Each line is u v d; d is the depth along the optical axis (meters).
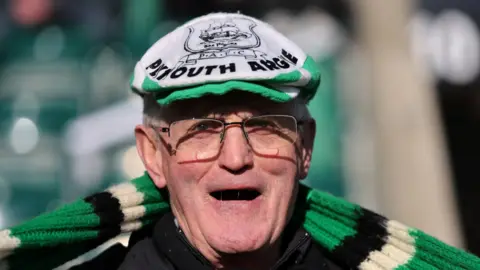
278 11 11.96
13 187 9.95
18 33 11.20
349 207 4.43
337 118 11.15
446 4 12.27
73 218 4.02
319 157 11.09
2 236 3.76
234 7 11.87
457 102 13.38
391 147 9.36
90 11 11.31
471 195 13.98
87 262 4.41
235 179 3.84
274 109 3.93
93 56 10.81
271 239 3.95
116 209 4.20
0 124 10.25
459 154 14.66
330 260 4.62
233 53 3.83
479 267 4.09
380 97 9.53
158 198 4.36
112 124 9.80
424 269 4.25
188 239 4.02
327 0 11.90
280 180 3.96
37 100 10.51
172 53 3.97
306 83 3.93
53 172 9.90
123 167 9.67
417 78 9.61
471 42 12.27
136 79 4.03
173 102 3.88
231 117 3.85
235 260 3.99
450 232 9.15
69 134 9.94
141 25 11.09
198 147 3.89
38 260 4.06
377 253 4.39
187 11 11.68
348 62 11.30
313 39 11.52
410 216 9.15
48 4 11.22
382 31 9.60
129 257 4.24
